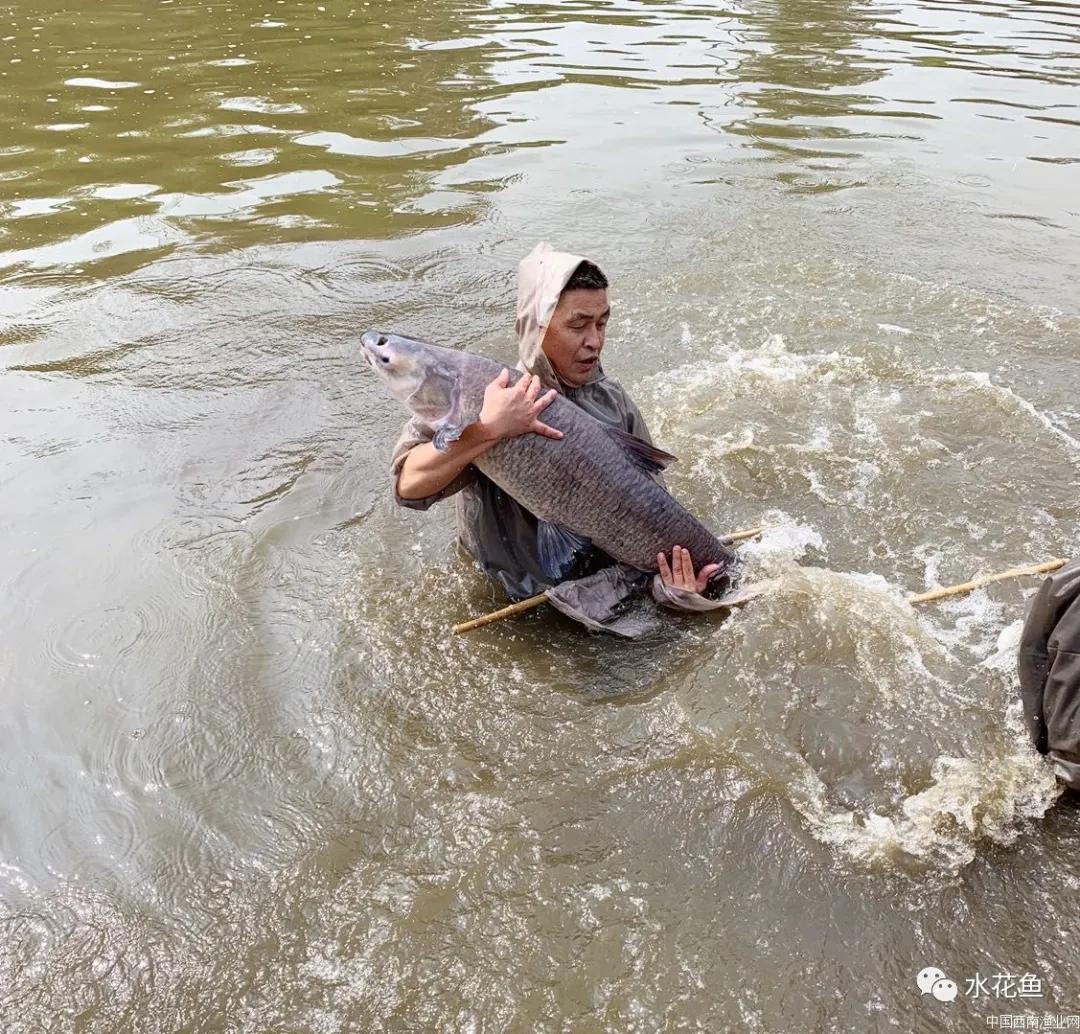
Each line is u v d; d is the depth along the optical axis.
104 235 7.19
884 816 2.97
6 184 8.05
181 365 5.57
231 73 11.16
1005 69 11.73
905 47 12.77
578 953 2.57
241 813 3.01
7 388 5.34
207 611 3.81
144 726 3.31
